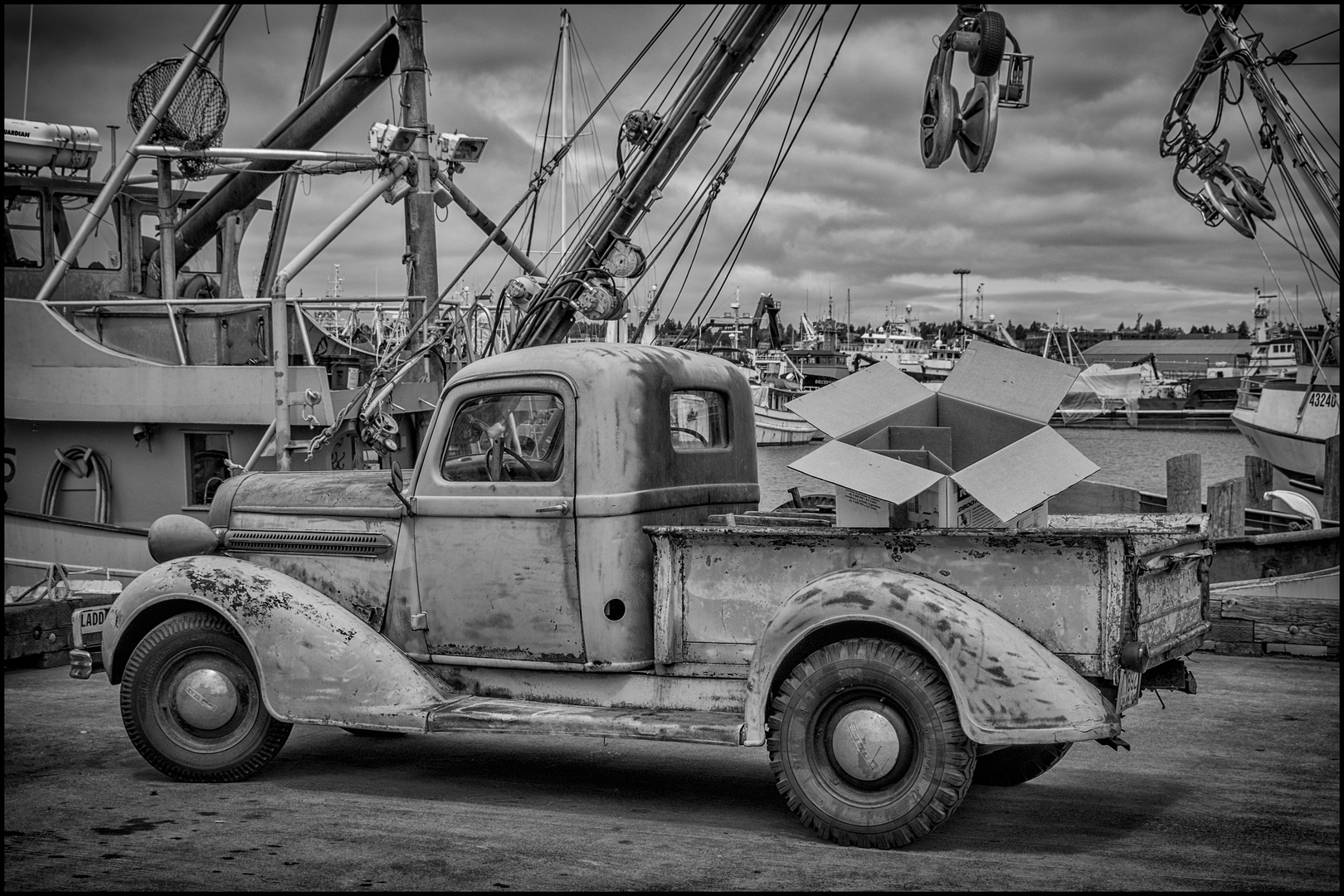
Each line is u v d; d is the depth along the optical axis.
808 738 4.81
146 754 5.95
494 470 5.56
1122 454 59.62
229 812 5.33
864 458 5.05
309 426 10.45
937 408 5.52
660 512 5.53
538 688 5.54
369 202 10.78
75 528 10.70
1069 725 4.39
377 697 5.54
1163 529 5.59
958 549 4.74
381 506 5.88
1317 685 8.40
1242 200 12.02
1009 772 5.82
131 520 10.97
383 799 5.61
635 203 10.98
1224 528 12.20
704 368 6.03
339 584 5.96
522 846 4.77
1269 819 5.20
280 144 12.49
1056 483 4.89
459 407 5.70
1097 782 5.90
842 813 4.73
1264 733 6.99
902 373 5.59
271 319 10.96
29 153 11.32
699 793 5.75
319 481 6.25
